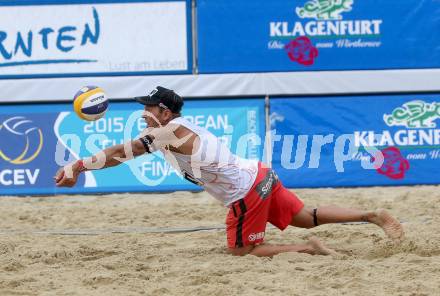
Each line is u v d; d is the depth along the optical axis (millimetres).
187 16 20469
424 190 19328
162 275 10477
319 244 11633
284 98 20391
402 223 14711
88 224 15758
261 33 20422
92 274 10539
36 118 20250
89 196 19750
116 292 9562
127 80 20234
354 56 20422
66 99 20266
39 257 11961
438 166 20234
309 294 9312
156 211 17078
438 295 9141
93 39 20375
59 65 20344
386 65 20422
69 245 13172
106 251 12273
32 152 20156
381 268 10570
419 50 20406
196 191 19969
